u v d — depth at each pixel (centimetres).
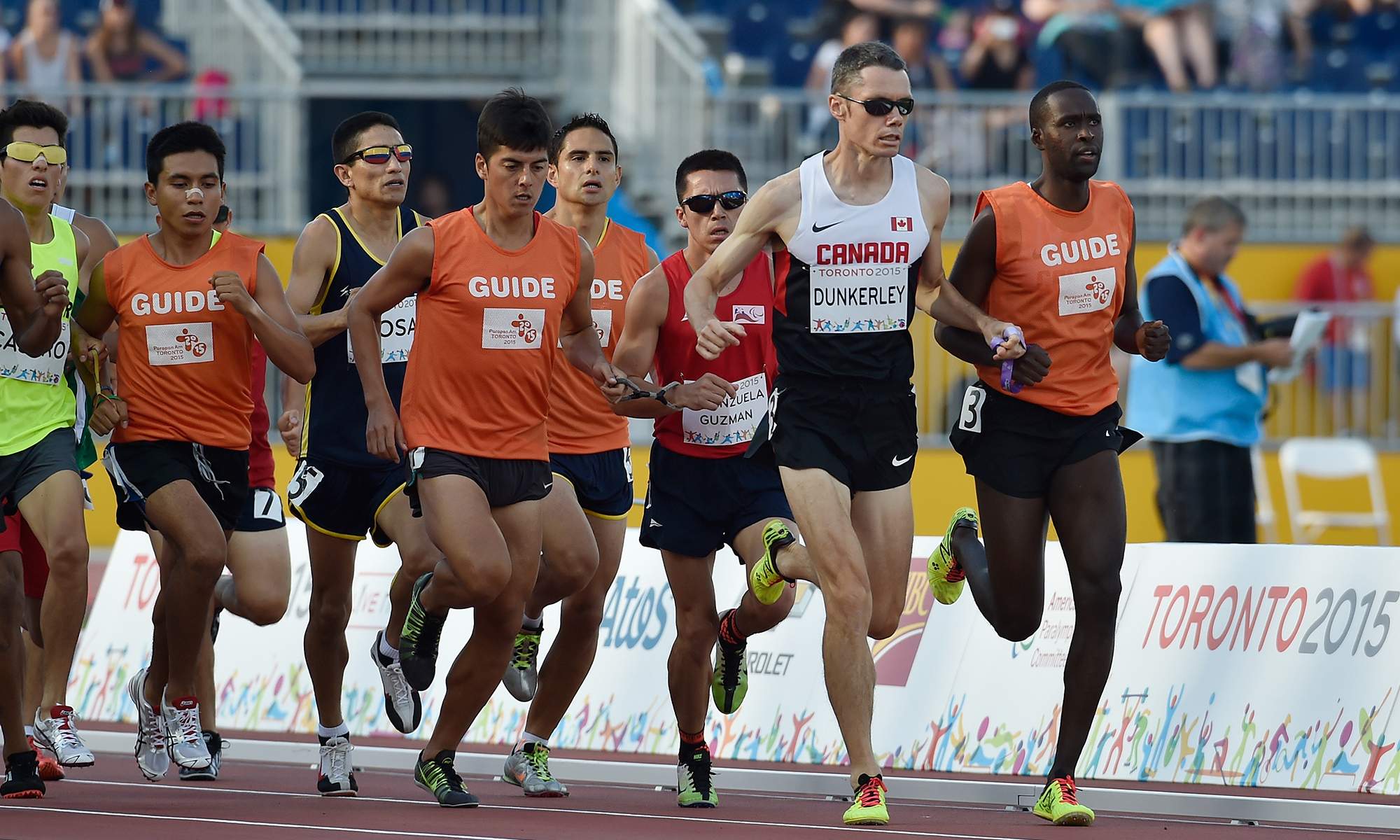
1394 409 4962
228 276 2027
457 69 5991
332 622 2200
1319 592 2216
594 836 1733
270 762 2705
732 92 5584
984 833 1841
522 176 1928
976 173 5303
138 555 3303
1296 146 5478
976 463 2044
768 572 2005
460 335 1944
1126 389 4588
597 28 5606
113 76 5500
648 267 2398
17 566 1973
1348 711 2147
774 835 1780
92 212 5138
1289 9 6250
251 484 2494
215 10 5591
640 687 2788
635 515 4550
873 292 1942
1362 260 5222
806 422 1947
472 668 2002
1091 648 1950
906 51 5838
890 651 2583
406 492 2011
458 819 1881
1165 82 5931
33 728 2445
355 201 2291
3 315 2058
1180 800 2039
